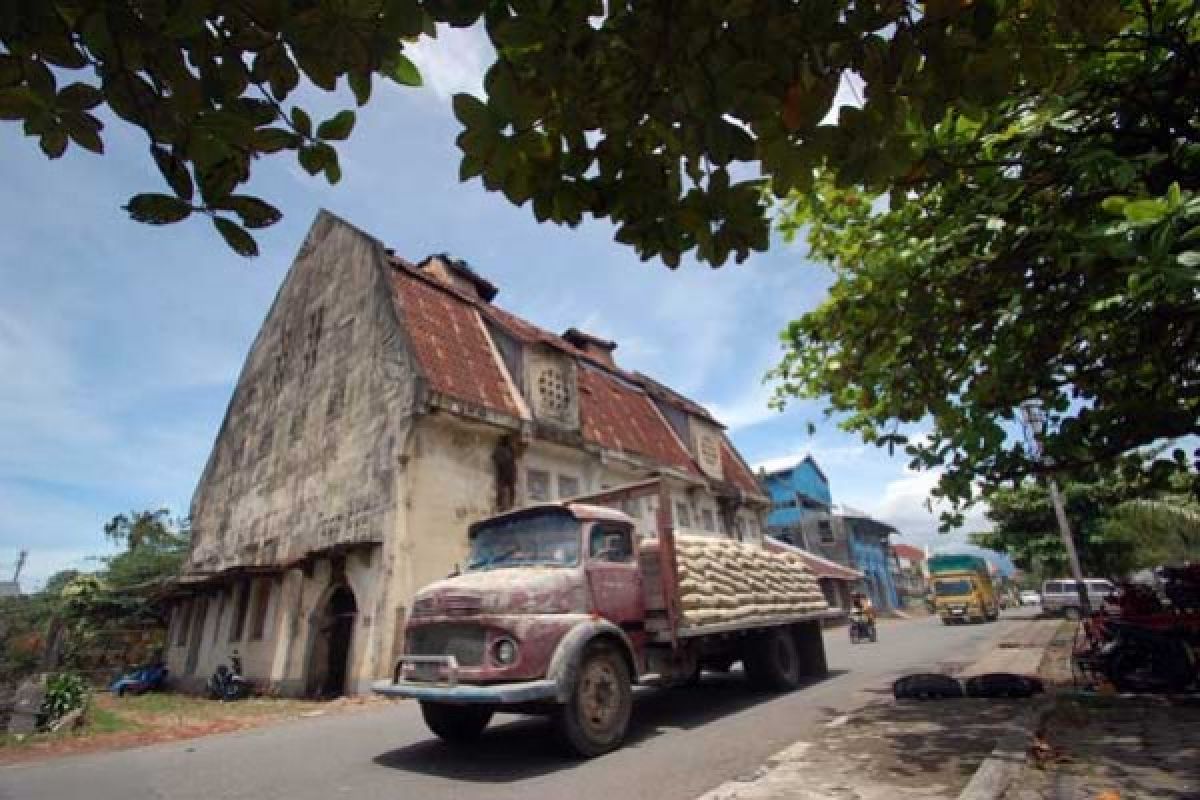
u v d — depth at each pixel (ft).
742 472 83.82
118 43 4.79
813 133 5.60
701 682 32.37
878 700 24.38
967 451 17.08
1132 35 10.57
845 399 20.33
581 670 18.38
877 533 154.30
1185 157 10.93
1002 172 13.32
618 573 21.88
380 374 45.21
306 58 4.99
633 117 6.07
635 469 58.23
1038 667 31.19
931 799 12.37
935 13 5.34
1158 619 23.71
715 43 5.38
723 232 6.40
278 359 64.13
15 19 4.56
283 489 53.78
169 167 5.18
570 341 73.82
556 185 6.39
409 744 21.26
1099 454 16.78
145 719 33.81
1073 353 16.57
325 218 62.69
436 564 40.04
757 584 27.55
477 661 17.54
